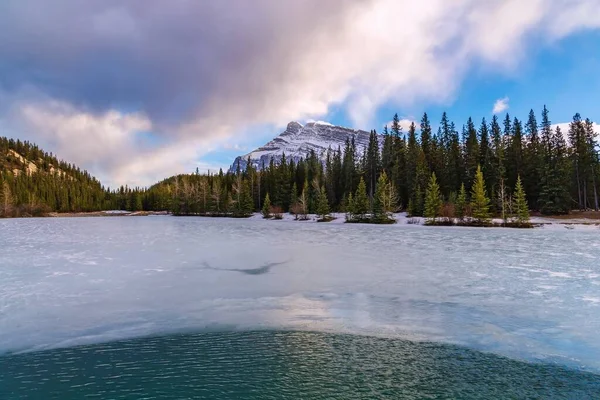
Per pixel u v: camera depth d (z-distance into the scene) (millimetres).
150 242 23969
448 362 6520
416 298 10422
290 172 87875
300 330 8047
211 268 14555
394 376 6020
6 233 31906
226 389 5602
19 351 6910
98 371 6152
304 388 5633
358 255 18156
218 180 97875
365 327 8227
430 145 67562
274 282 12250
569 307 9461
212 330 8031
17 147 166750
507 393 5500
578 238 28078
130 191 131625
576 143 55312
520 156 57406
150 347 7113
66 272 13555
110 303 9797
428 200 49531
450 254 18656
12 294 10531
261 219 68938
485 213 45219
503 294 10766
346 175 77500
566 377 5969
